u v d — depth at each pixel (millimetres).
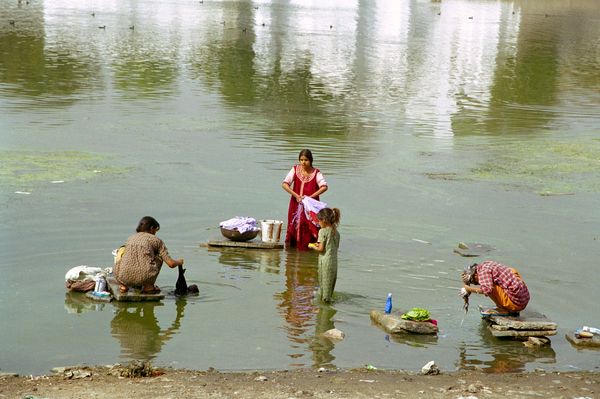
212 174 34812
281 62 74812
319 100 56406
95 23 100562
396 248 26266
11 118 44531
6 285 21594
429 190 33938
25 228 26250
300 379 16312
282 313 20625
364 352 18375
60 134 41219
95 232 26266
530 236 28188
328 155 39594
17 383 15562
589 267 25109
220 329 19391
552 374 17359
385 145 42625
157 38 88125
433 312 21141
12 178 32188
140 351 17906
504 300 20141
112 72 63656
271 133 44188
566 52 93438
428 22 124750
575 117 53688
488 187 34906
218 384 15805
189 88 58375
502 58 85875
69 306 20469
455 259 25422
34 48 74875
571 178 37031
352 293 22266
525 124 50594
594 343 19328
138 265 21047
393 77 69375
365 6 151875
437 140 44719
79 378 15977
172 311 20453
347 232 27781
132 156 37344
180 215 28781
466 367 17766
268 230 26531
